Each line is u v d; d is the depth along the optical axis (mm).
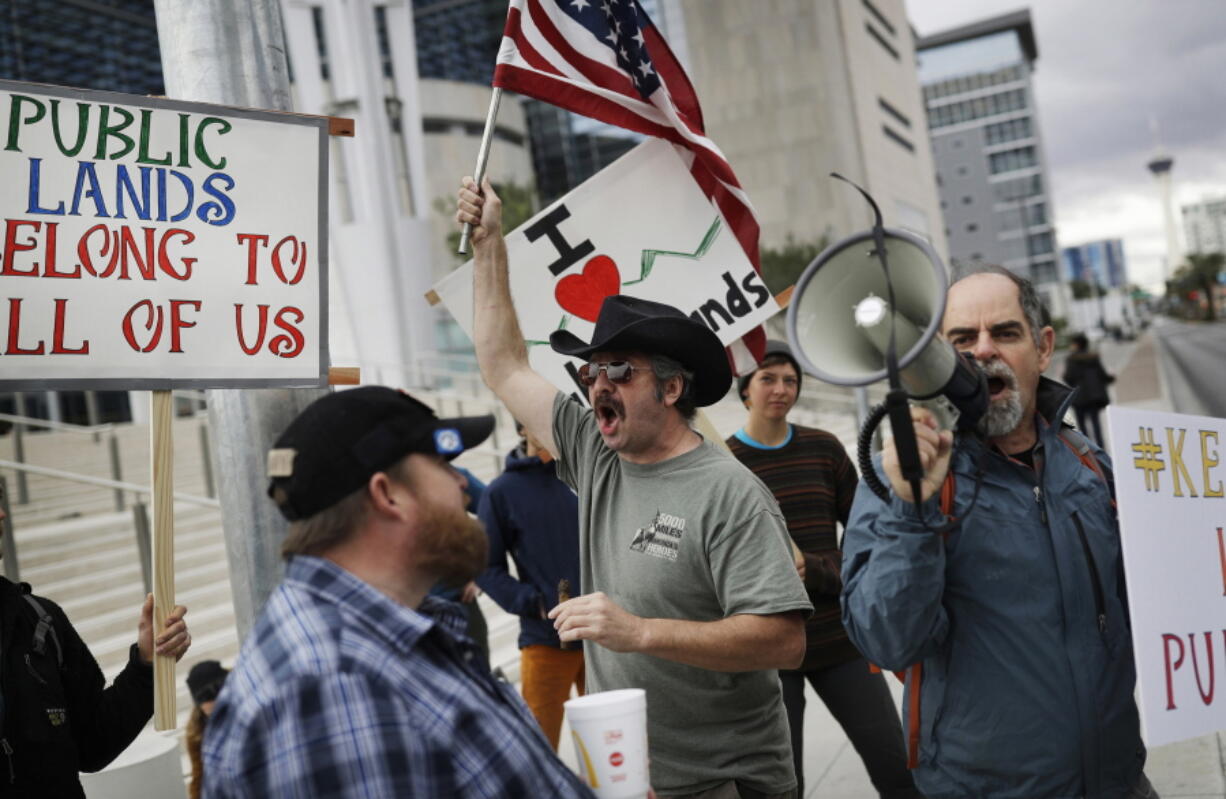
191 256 2760
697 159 3545
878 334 1714
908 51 95000
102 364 2652
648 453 2658
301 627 1525
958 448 2258
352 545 1636
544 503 4574
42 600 2588
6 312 2570
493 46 63125
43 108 2619
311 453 1621
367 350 36969
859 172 71625
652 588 2568
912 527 1993
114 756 2623
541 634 4598
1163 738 2049
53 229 2621
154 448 2658
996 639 2209
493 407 16141
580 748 1819
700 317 3533
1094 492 2305
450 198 49688
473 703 1573
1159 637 2092
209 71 3283
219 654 7180
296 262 2873
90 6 39969
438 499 1671
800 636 2451
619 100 3449
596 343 2660
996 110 149625
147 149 2725
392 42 39594
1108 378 14555
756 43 69688
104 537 9391
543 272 3527
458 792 1507
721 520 2508
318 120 2910
